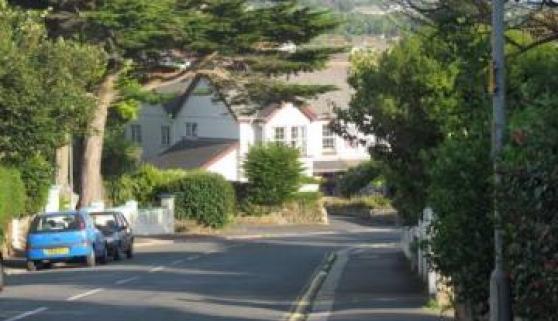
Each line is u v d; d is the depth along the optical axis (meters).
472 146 12.07
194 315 19.39
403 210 23.08
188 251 45.56
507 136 9.95
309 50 47.91
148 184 65.19
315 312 19.64
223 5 44.44
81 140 53.53
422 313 18.50
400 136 21.78
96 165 52.16
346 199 80.94
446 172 12.08
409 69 20.91
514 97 12.41
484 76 13.02
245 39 45.19
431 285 19.70
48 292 24.45
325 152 82.75
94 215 39.38
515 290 8.88
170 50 45.53
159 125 88.62
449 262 12.20
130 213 60.19
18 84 29.75
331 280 27.92
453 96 19.14
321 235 61.53
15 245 42.16
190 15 43.06
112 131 67.94
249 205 69.94
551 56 13.44
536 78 11.67
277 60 47.38
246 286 26.31
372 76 23.17
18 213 40.00
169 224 62.16
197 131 84.38
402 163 22.23
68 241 34.53
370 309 19.58
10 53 29.34
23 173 42.44
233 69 48.16
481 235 11.94
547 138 7.62
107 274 30.84
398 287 25.03
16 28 31.70
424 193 21.38
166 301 22.17
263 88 48.38
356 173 38.47
